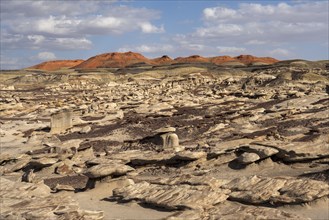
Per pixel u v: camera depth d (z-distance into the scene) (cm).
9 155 4153
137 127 5397
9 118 7594
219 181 2392
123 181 2756
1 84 18038
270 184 2223
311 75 11631
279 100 7131
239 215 1900
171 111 6544
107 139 4828
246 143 3516
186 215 1956
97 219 2084
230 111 6028
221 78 15688
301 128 4194
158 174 3077
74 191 2806
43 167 3656
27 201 2403
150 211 2194
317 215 1922
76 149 3972
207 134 4525
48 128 6044
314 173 2539
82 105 8325
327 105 5856
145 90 11681
